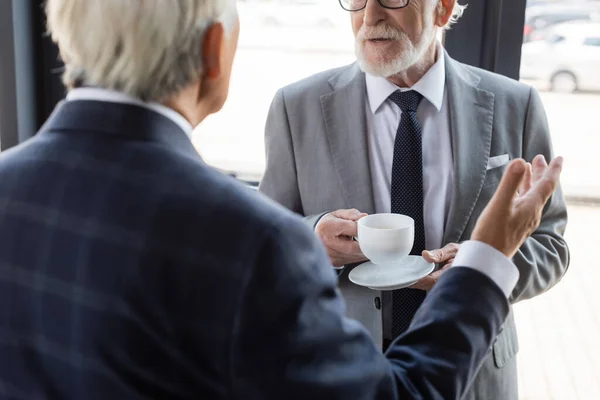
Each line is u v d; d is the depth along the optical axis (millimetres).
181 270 694
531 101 1479
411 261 1284
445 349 823
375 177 1452
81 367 713
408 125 1416
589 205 1801
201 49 767
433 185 1428
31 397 753
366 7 1339
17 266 749
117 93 758
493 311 843
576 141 1736
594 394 1896
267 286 690
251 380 692
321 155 1474
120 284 697
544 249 1438
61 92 1938
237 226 703
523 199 905
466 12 1676
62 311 723
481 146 1426
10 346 759
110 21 721
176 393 710
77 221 727
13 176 771
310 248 734
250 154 1929
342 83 1498
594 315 1954
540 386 1938
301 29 1785
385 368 776
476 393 1396
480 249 864
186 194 716
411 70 1432
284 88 1547
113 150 743
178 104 785
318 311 721
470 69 1520
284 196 1525
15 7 1814
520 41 1661
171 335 698
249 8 1787
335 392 712
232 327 688
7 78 1852
